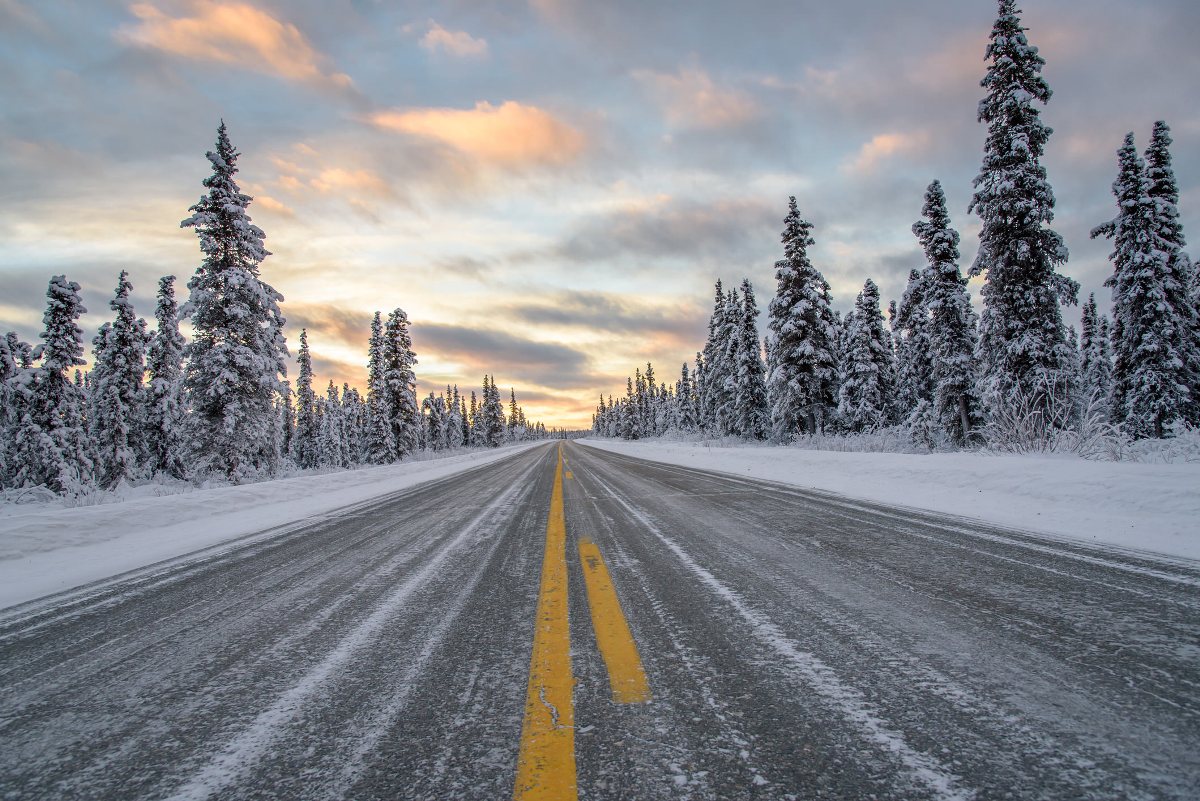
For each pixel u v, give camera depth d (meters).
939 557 3.92
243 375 19.83
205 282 19.62
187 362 19.45
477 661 2.34
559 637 2.58
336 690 2.12
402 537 5.83
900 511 6.10
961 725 1.66
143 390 29.27
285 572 4.40
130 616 3.38
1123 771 1.40
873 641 2.39
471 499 9.54
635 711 1.83
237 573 4.46
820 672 2.08
